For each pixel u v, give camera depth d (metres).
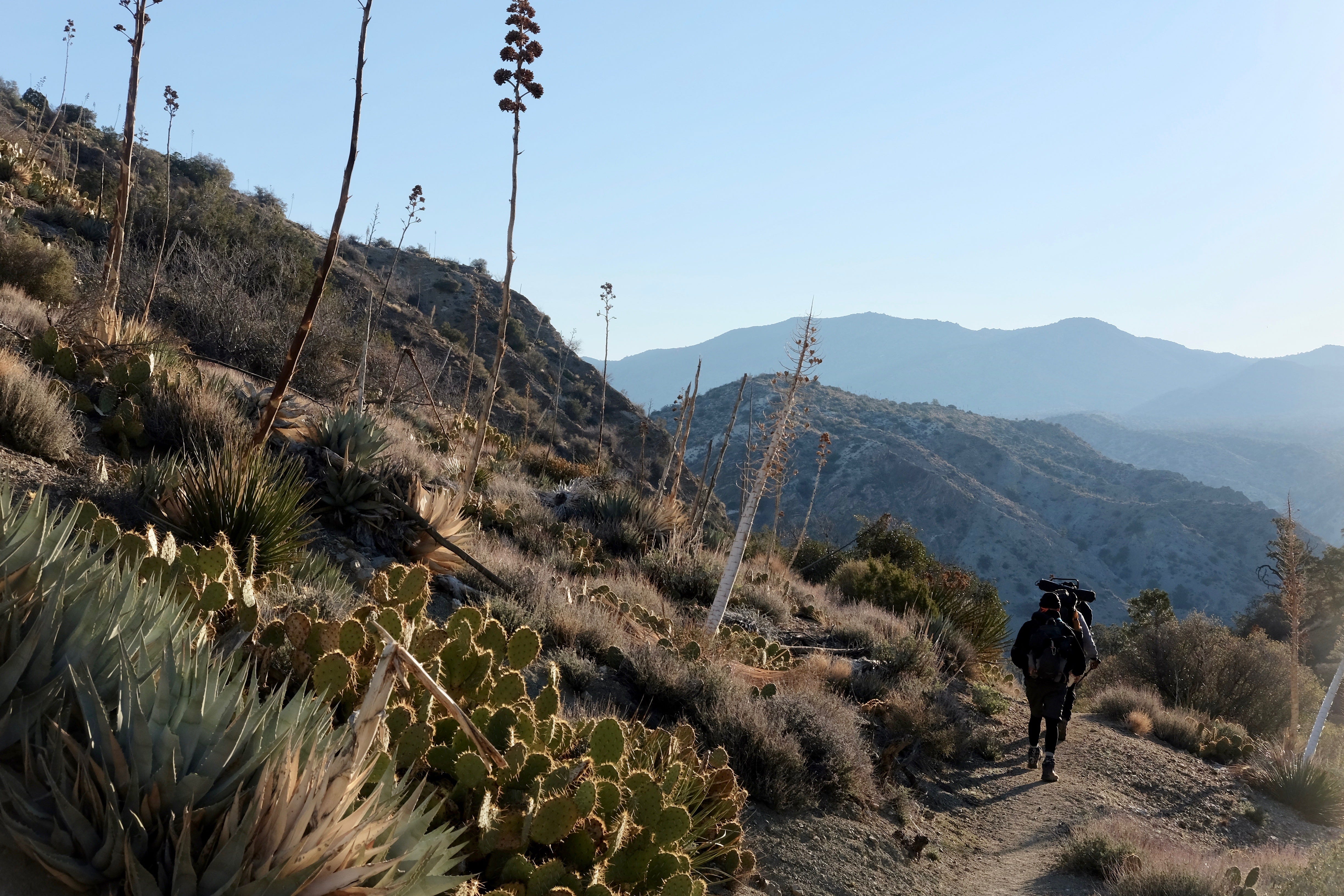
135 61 9.91
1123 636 27.61
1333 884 6.36
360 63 6.74
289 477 7.44
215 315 15.82
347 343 18.55
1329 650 29.92
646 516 15.70
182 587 3.93
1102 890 6.67
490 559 9.84
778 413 11.10
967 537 192.12
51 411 7.45
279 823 2.32
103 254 17.83
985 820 8.27
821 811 6.87
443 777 3.56
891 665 11.82
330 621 3.95
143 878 2.12
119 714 2.40
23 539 2.90
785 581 16.80
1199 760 12.27
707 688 7.70
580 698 7.05
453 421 19.88
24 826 2.14
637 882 3.68
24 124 32.06
